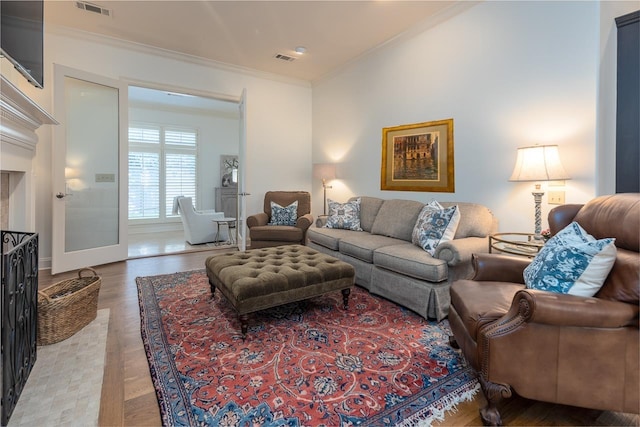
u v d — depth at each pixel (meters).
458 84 3.23
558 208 1.96
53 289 2.30
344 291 2.56
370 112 4.36
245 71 4.92
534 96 2.64
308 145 5.62
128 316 2.43
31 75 1.96
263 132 5.19
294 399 1.51
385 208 3.64
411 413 1.43
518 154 2.50
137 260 4.21
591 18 2.30
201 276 3.47
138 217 6.77
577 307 1.28
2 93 1.64
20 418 1.37
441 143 3.42
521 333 1.35
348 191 4.80
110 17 3.42
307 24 3.55
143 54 4.17
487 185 3.01
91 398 1.51
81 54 3.79
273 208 4.68
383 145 4.13
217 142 7.62
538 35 2.60
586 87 2.34
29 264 1.65
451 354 1.92
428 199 3.59
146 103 6.55
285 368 1.76
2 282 1.31
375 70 4.23
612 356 1.30
